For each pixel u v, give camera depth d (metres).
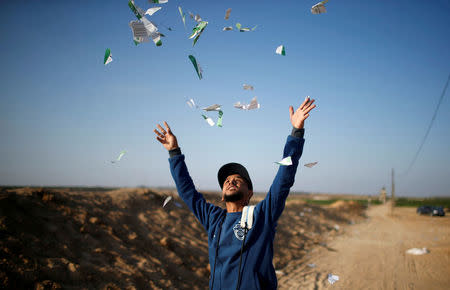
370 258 10.82
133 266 5.86
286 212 20.61
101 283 4.87
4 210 5.21
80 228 6.16
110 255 5.88
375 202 69.50
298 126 1.81
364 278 8.16
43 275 4.35
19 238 4.80
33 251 4.72
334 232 18.48
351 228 21.50
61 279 4.51
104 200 8.30
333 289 7.18
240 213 1.88
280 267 9.44
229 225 1.84
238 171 2.09
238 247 1.71
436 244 13.30
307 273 8.70
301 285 7.47
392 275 8.48
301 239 14.47
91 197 8.11
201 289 6.36
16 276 4.04
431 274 8.54
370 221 27.84
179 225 9.28
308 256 11.25
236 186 1.97
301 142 1.79
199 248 8.49
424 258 10.62
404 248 12.70
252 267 1.65
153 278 5.82
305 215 22.53
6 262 4.14
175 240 8.12
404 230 19.83
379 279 8.07
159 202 10.10
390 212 38.28
